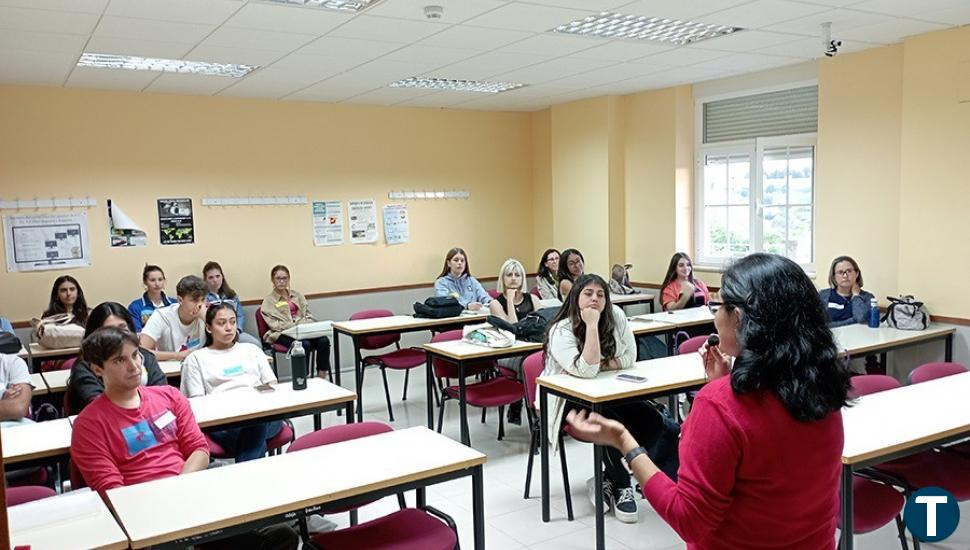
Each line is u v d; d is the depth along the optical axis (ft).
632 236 24.23
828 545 4.59
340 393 11.32
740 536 4.42
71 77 18.01
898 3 13.56
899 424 8.47
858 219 18.11
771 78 20.47
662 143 22.98
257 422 10.33
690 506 4.35
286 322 20.99
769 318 4.25
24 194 18.90
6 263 18.75
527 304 19.13
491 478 13.57
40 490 7.77
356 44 15.53
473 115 26.48
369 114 24.22
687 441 4.53
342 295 23.84
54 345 16.01
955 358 16.03
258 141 22.24
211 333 12.15
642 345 16.51
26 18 12.78
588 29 15.53
